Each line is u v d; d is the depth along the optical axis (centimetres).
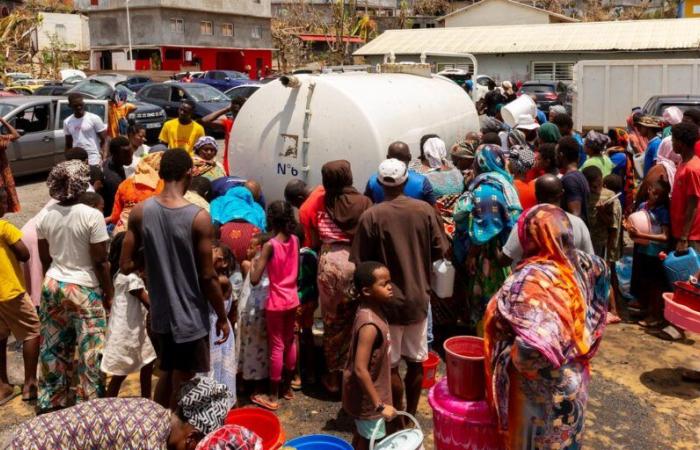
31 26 4731
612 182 654
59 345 457
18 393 503
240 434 279
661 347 580
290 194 537
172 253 370
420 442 328
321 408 481
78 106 942
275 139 603
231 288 440
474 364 349
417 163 600
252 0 4762
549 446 316
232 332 442
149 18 4262
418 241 413
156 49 4300
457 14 4156
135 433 278
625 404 484
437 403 357
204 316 383
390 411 345
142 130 756
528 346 296
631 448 430
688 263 555
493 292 520
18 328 483
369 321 358
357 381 361
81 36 5541
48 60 4500
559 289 305
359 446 390
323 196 497
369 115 570
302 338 511
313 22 5347
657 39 2556
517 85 2217
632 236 614
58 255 448
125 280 435
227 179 595
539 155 586
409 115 626
